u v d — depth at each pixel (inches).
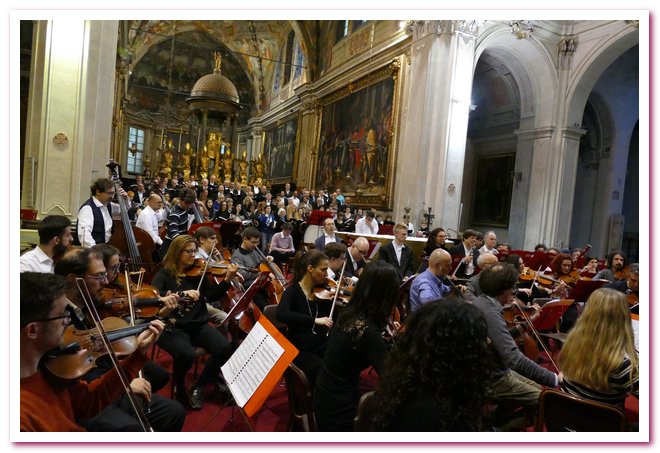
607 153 644.1
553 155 581.9
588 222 658.8
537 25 561.0
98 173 302.5
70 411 77.9
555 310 174.2
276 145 1108.5
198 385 145.1
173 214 267.1
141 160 1216.8
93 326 110.0
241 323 155.9
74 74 276.7
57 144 273.6
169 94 1245.7
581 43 561.6
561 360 104.3
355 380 98.2
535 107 604.7
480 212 733.9
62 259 111.9
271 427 134.0
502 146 697.0
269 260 226.8
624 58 616.1
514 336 147.3
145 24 1047.6
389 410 61.8
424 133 526.6
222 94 1007.6
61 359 78.3
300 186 897.5
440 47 519.8
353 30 762.2
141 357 90.8
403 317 212.1
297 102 993.5
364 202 661.9
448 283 190.4
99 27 289.7
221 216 543.5
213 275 170.6
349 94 759.1
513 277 123.6
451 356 61.0
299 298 143.6
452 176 515.5
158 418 103.0
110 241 221.8
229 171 1068.5
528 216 604.7
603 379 95.9
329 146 818.8
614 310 97.4
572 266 313.1
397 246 264.8
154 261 242.7
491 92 690.8
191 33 1157.7
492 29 540.7
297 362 134.4
